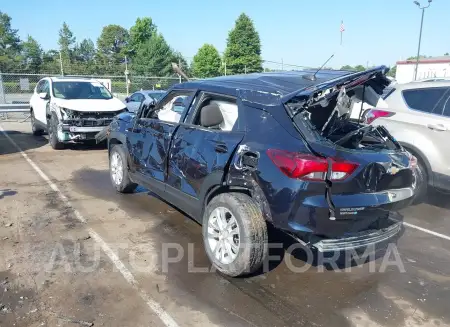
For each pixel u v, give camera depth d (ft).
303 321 10.00
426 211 18.56
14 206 17.79
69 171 24.62
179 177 13.96
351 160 10.55
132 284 11.48
